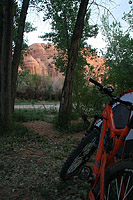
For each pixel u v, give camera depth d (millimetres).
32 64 80750
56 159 4820
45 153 5277
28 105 27188
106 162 2301
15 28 9805
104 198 2148
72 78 8703
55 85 40438
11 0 7145
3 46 7441
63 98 8719
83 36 13375
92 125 2896
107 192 2152
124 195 1953
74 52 8500
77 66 11555
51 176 3760
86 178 2529
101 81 9008
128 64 8203
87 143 2865
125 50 8273
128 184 1928
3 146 5711
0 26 7316
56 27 13055
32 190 3236
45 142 6449
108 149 2324
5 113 7598
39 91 39594
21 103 30781
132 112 3404
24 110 16719
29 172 3953
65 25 12531
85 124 8617
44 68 82125
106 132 2451
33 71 79562
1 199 2969
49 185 3385
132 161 1906
